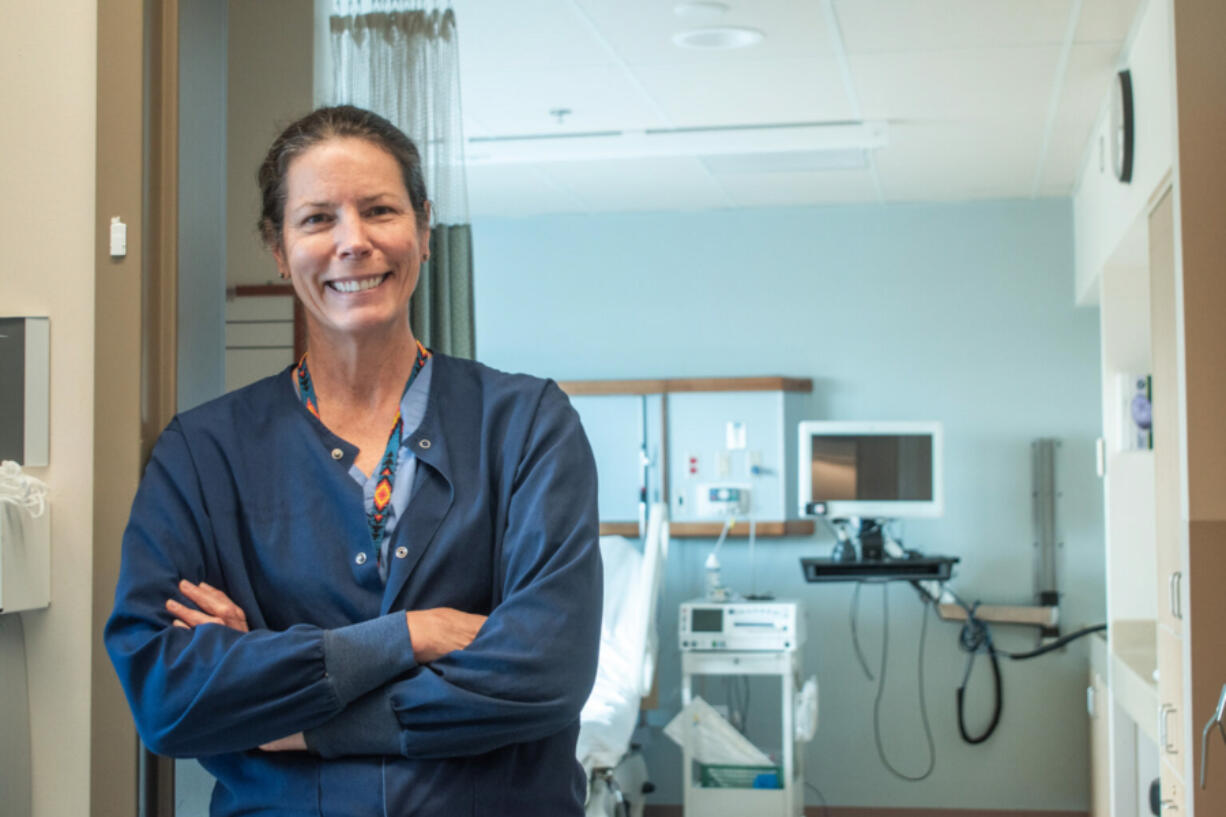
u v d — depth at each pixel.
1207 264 2.10
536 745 1.18
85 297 1.38
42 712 1.36
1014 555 5.32
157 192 1.40
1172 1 2.12
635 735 5.20
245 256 2.24
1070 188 5.18
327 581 1.17
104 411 1.35
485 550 1.21
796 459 5.46
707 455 5.44
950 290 5.43
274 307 2.23
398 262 1.21
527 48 3.39
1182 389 2.12
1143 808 4.23
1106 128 3.97
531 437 1.23
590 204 5.47
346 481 1.19
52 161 1.39
